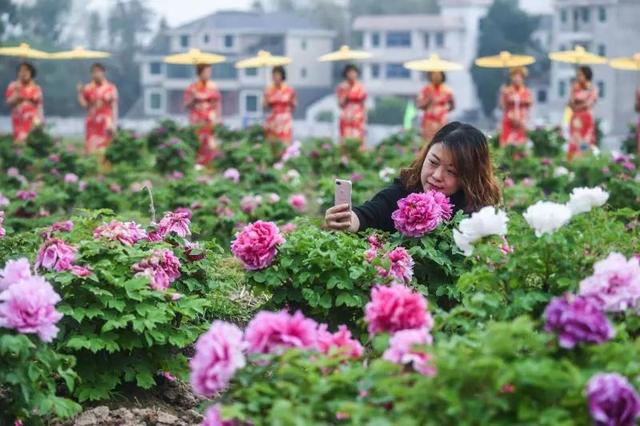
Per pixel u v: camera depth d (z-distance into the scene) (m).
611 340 5.24
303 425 4.47
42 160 23.61
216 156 19.66
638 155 21.30
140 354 7.22
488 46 56.56
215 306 8.28
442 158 7.70
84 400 7.00
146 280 6.94
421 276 7.37
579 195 6.17
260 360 5.14
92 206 16.25
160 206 14.54
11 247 8.20
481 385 4.57
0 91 51.50
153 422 6.86
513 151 21.05
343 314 7.18
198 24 58.81
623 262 5.30
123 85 58.66
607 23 51.03
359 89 27.53
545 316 4.95
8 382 5.80
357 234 7.56
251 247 7.10
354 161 22.31
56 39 54.88
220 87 58.66
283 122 26.73
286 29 59.12
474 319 5.65
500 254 5.82
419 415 4.61
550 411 4.47
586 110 25.52
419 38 57.91
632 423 4.39
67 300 6.92
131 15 58.41
